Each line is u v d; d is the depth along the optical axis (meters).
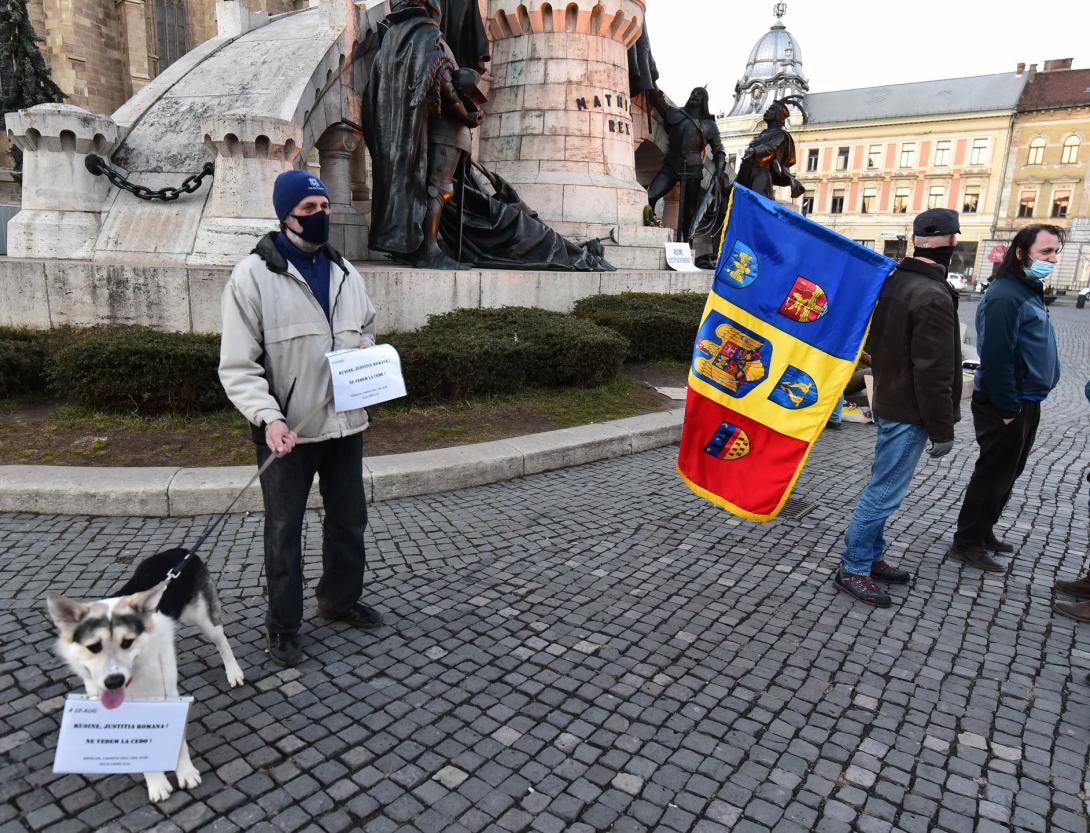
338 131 10.61
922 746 2.84
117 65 32.66
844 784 2.62
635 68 15.27
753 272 3.90
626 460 6.53
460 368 7.03
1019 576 4.44
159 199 8.23
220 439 5.81
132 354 6.05
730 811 2.48
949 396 3.67
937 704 3.12
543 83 13.23
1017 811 2.52
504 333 7.89
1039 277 4.13
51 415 6.24
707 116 16.84
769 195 16.03
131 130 8.89
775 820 2.45
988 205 56.38
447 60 8.98
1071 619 3.92
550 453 6.07
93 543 4.31
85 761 2.22
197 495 4.74
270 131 7.84
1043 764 2.76
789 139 15.94
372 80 9.16
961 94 57.47
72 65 30.58
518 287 9.92
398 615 3.71
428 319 8.75
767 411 3.94
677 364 10.19
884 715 3.03
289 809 2.41
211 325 7.33
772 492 3.97
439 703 3.01
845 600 4.06
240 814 2.38
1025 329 4.18
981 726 2.98
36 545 4.25
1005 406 4.15
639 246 13.59
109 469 4.98
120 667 2.15
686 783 2.61
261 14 11.62
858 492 5.97
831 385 3.82
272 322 2.96
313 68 9.59
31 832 2.27
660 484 5.90
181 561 2.73
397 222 9.16
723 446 4.05
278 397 3.05
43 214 8.20
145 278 7.26
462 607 3.81
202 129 7.84
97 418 6.10
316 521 4.78
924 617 3.89
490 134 13.91
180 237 8.04
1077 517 5.50
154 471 4.97
